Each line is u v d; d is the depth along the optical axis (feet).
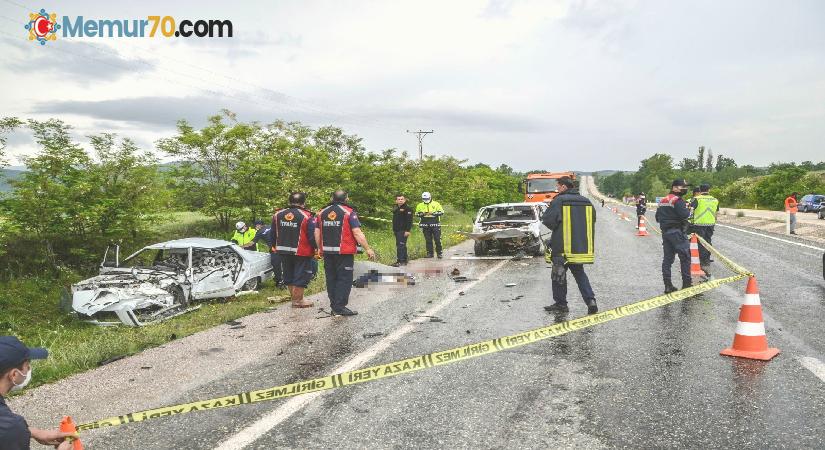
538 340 19.53
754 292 17.40
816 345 18.54
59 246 37.35
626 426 12.20
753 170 439.63
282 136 69.10
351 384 15.28
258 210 54.49
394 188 87.20
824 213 105.70
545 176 92.02
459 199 130.62
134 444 11.85
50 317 29.35
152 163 41.29
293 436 12.00
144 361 18.40
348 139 94.63
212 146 53.78
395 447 11.35
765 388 14.38
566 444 11.35
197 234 52.37
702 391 14.25
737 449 11.02
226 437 12.03
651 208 262.67
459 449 11.21
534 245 47.24
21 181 34.27
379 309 25.91
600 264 41.65
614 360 17.01
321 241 25.16
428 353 18.11
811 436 11.52
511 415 12.91
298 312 26.09
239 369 17.03
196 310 28.53
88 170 38.14
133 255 31.22
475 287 31.81
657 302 20.77
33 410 14.19
